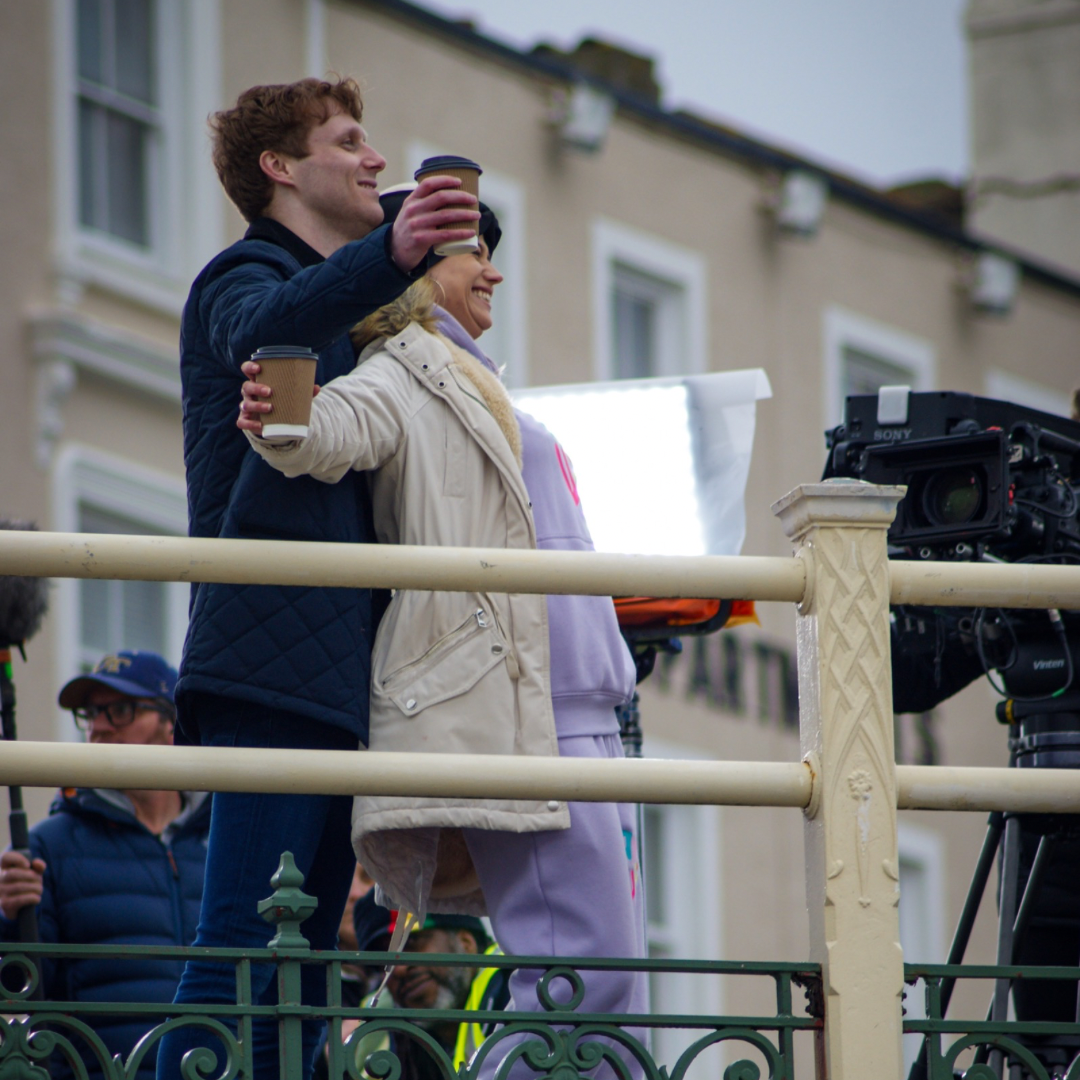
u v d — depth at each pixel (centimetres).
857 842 881
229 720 911
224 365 940
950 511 1141
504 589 877
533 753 914
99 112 3347
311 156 1001
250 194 1007
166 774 837
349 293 849
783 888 4000
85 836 1262
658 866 3919
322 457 890
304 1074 948
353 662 910
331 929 978
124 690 1345
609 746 958
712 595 903
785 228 4362
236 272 934
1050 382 4816
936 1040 874
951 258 4688
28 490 3162
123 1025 1203
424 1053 1271
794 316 4369
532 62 3988
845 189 4481
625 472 1235
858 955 869
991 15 5125
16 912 1176
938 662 1195
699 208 4259
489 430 953
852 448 1184
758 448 4256
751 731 4047
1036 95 5066
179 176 3403
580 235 4031
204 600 917
